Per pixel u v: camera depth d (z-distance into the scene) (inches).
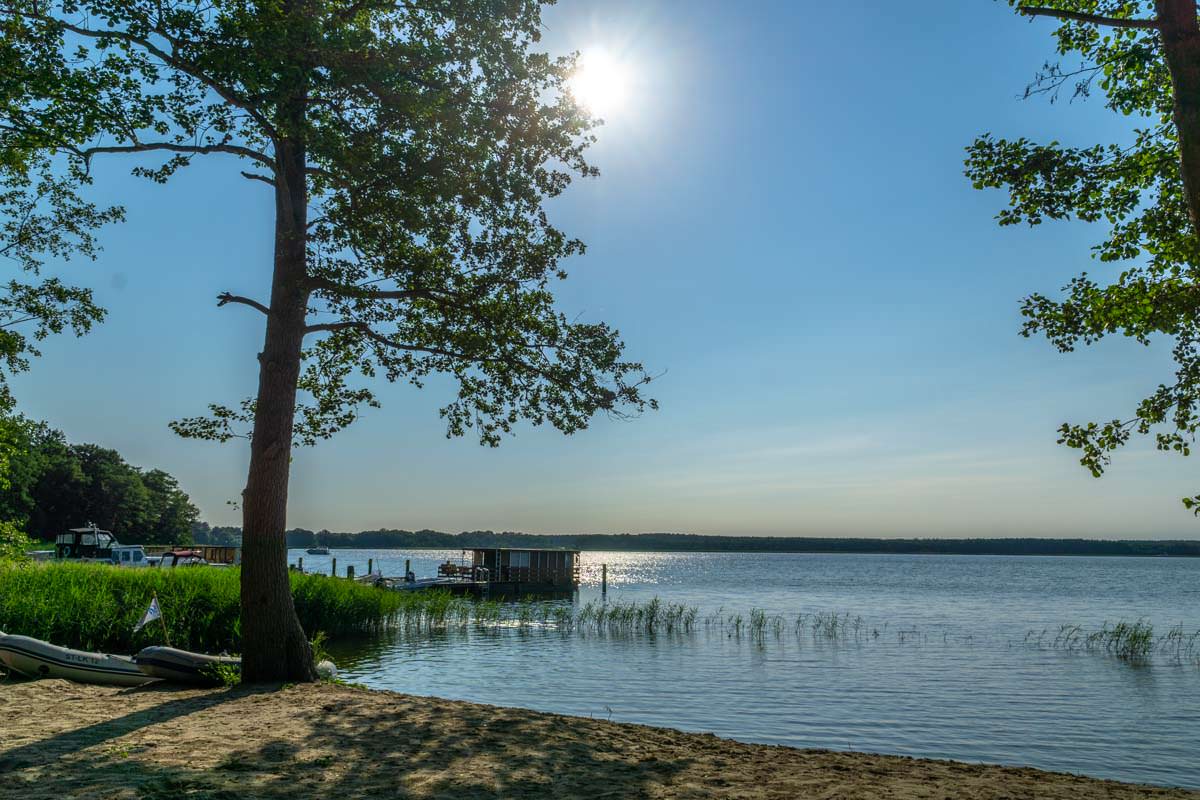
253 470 492.4
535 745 325.1
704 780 276.1
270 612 489.1
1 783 246.2
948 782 279.1
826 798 251.0
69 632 836.0
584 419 562.6
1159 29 327.6
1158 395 409.4
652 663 956.6
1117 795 262.4
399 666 916.6
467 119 480.4
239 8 449.4
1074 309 439.2
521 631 1291.8
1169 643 1181.1
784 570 5516.7
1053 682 845.2
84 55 462.0
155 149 490.6
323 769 275.3
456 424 602.2
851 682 835.4
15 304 627.2
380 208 476.7
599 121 523.5
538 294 560.7
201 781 252.5
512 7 494.9
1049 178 418.3
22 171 597.6
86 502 3646.7
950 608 1887.3
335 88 456.1
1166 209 418.9
